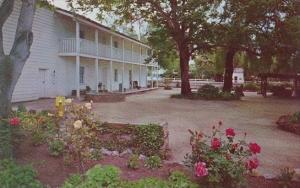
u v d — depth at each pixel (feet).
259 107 78.48
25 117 30.14
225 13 96.07
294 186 19.49
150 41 112.98
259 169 25.90
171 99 98.84
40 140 24.81
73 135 20.58
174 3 98.43
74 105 21.65
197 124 50.08
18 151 22.57
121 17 100.07
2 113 24.76
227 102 92.38
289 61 108.58
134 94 122.42
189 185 17.70
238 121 54.19
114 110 66.44
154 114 61.57
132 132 28.53
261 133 43.04
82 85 106.11
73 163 21.75
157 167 22.30
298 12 94.89
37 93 81.66
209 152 17.48
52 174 20.27
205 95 101.96
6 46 69.36
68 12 88.53
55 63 90.33
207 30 98.89
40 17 82.17
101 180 17.48
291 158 29.94
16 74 25.85
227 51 113.50
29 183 18.01
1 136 21.43
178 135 39.99
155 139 27.61
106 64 125.70
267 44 98.43
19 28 26.58
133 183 18.10
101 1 78.18
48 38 86.33
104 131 29.14
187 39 106.11
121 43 139.44
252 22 95.20
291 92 125.90
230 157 17.33
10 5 27.27
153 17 104.78
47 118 27.20
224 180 17.12
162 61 129.70
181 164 23.66
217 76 225.15
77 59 90.17
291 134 42.45
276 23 96.43
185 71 110.11
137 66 165.58
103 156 24.36
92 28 106.93
